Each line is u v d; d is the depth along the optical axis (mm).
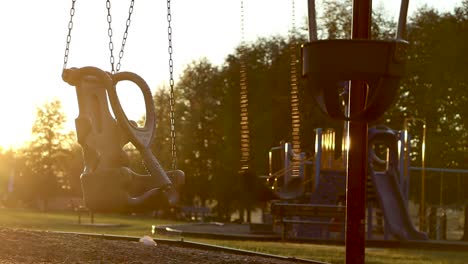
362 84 8805
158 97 76125
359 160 8953
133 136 11836
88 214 65438
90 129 11688
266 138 60406
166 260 12891
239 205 68875
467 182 52938
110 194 11516
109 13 12133
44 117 102250
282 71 60719
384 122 58562
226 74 65562
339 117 8172
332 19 57375
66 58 11938
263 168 61062
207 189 71938
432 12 59250
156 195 11656
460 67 57219
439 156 56688
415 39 58562
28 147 105250
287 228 33062
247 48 63750
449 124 58844
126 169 11562
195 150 72375
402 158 32438
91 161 11695
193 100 73375
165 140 74312
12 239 13578
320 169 33469
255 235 30859
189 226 39562
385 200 31688
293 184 34531
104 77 11836
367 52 7801
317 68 7867
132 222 48656
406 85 58469
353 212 8977
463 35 57562
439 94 57750
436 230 42938
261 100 61250
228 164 63750
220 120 65438
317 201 33281
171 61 13109
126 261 12578
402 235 30578
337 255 21406
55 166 103188
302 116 52562
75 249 13188
